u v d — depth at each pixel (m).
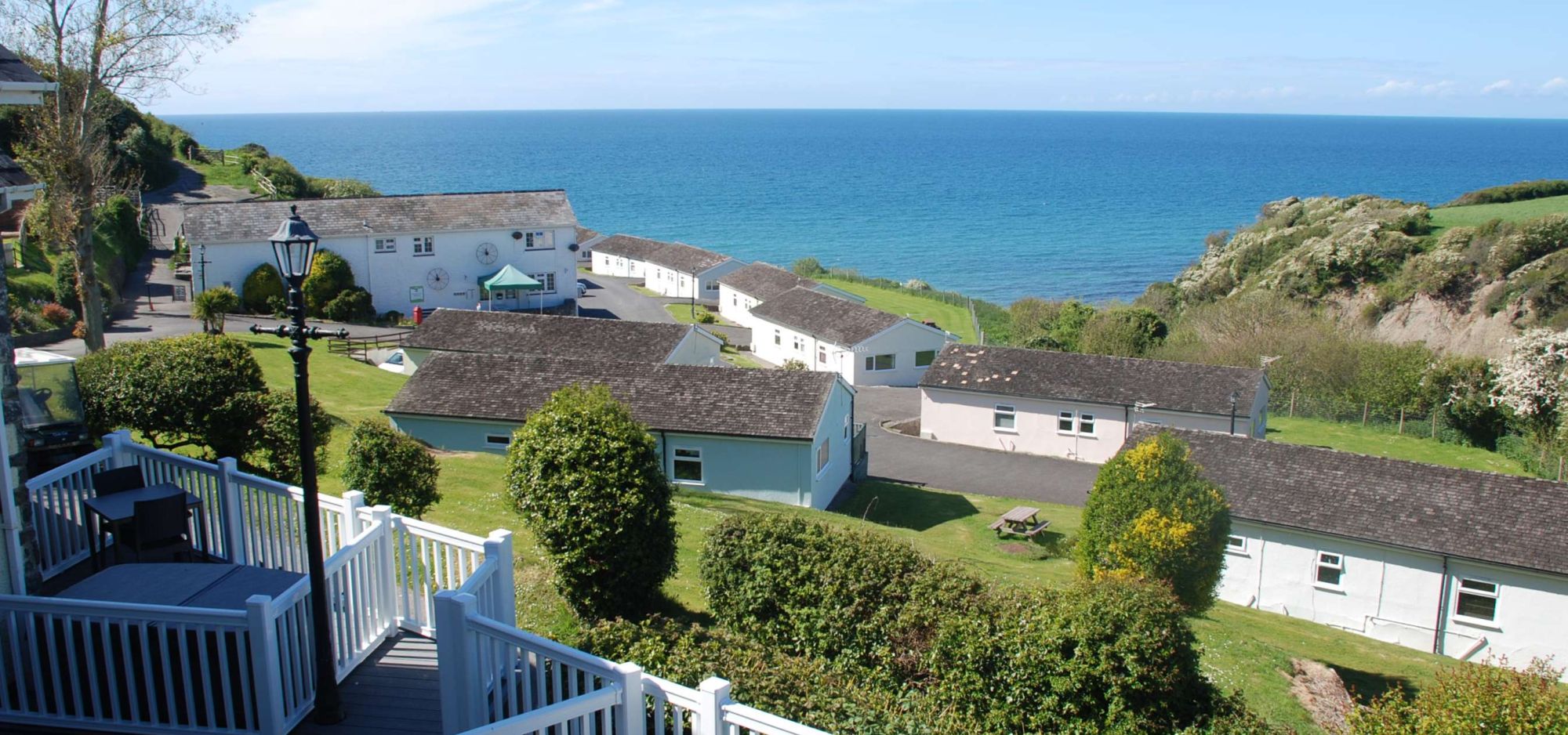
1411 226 85.25
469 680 9.23
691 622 16.39
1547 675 14.17
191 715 9.20
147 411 18.31
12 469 10.26
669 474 33.38
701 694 8.27
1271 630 24.56
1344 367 58.25
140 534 11.81
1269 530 29.77
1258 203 194.38
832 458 35.12
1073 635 13.24
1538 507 27.73
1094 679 13.09
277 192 88.94
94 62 31.02
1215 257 96.69
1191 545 20.73
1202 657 19.73
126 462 13.73
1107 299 112.19
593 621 14.83
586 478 14.77
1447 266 75.31
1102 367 45.97
